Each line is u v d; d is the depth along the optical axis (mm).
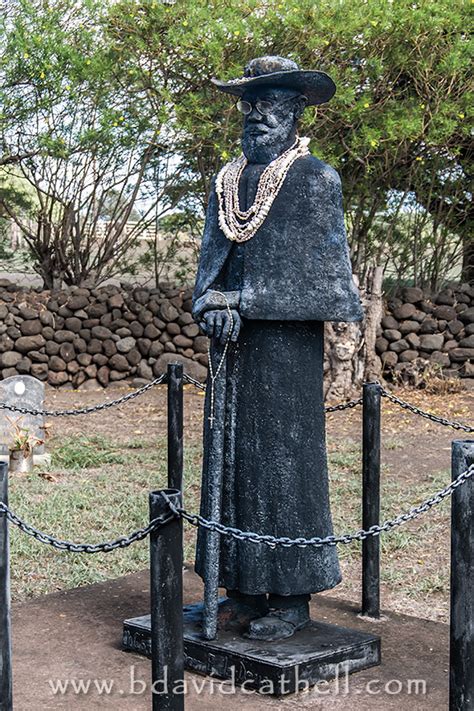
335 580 4492
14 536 6723
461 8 12914
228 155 12797
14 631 4879
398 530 7055
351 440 10523
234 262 4445
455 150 13719
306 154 4461
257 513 4348
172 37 12070
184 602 5293
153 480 8578
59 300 14711
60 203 15375
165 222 15461
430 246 15656
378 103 13133
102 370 14547
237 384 4402
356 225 14914
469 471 3447
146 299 14703
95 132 13414
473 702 3467
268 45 12742
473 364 14602
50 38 13000
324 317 4312
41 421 9516
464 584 3455
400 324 14461
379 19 12398
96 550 3447
